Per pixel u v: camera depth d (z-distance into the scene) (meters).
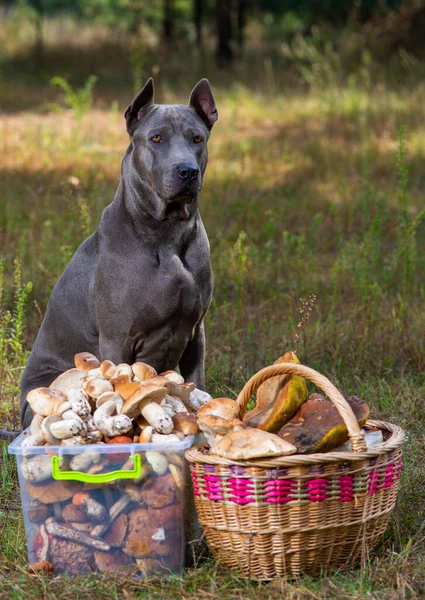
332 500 2.83
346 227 6.49
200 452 2.95
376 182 7.52
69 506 2.92
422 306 4.83
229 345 4.50
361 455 2.82
